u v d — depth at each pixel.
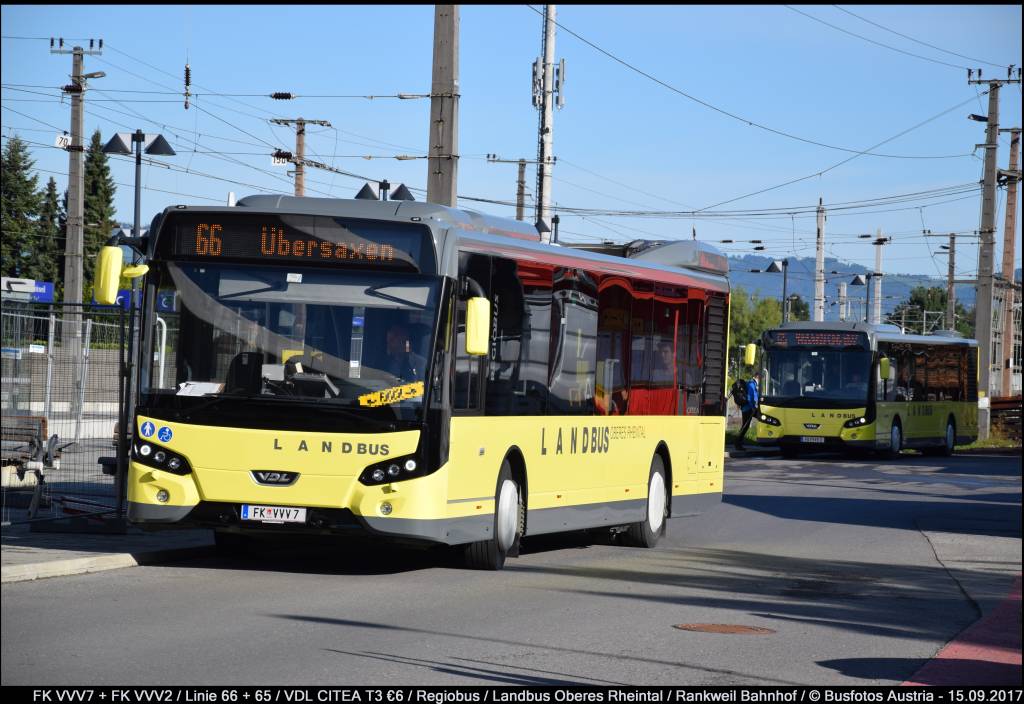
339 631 11.81
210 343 15.41
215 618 12.22
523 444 17.41
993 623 14.27
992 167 60.28
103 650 10.44
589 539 22.05
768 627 13.41
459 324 15.77
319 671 9.98
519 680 10.05
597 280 19.39
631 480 20.47
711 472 23.36
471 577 16.27
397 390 15.27
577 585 15.97
